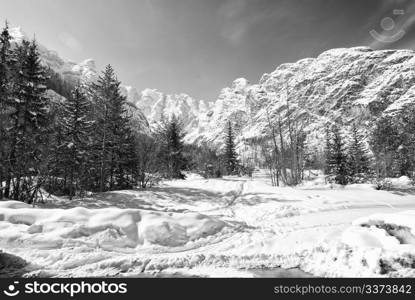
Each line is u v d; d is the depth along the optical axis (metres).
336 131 50.09
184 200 22.05
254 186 27.59
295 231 11.98
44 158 20.72
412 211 9.22
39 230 9.33
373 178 38.75
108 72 27.11
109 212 10.62
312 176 49.97
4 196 18.94
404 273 6.86
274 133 34.62
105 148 26.53
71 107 25.03
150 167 29.77
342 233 10.23
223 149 66.50
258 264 8.61
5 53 20.02
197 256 8.93
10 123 19.83
